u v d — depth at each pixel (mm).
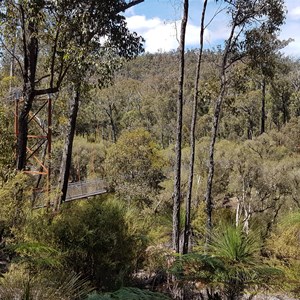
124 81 56875
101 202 6441
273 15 10242
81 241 5395
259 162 12938
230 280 4445
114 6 7465
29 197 6699
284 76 42656
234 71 11305
